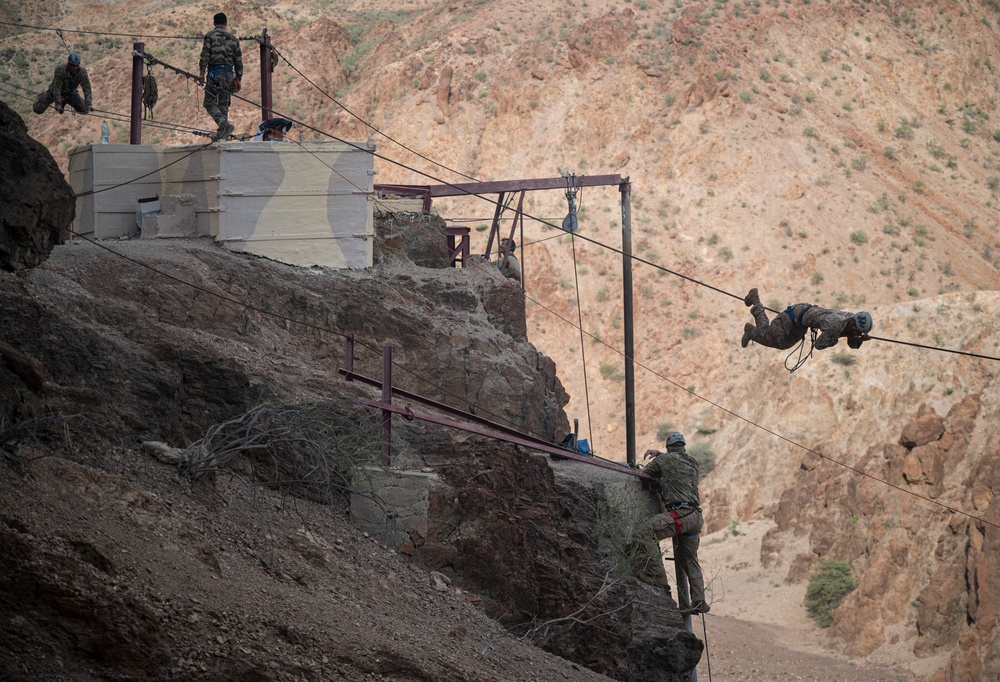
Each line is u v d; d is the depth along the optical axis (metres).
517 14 196.38
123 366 17.22
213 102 30.53
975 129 185.25
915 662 77.44
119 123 167.62
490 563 19.23
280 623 12.84
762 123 170.12
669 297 143.75
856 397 113.19
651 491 25.20
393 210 37.66
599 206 156.62
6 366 14.44
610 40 183.25
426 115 174.88
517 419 29.47
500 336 32.72
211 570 13.46
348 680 12.59
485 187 42.16
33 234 18.36
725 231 154.12
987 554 77.06
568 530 22.20
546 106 173.38
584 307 141.25
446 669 14.19
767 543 100.88
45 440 14.30
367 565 17.33
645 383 133.12
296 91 187.50
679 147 165.38
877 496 93.00
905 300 147.50
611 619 20.73
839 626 84.38
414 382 28.33
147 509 13.77
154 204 30.09
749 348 135.50
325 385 22.42
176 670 11.00
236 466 17.41
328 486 18.08
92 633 10.62
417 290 32.56
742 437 119.38
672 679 22.00
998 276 152.75
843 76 188.38
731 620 90.81
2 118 18.28
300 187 29.95
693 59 179.25
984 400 94.50
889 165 171.25
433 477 19.73
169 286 24.34
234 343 23.58
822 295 146.50
